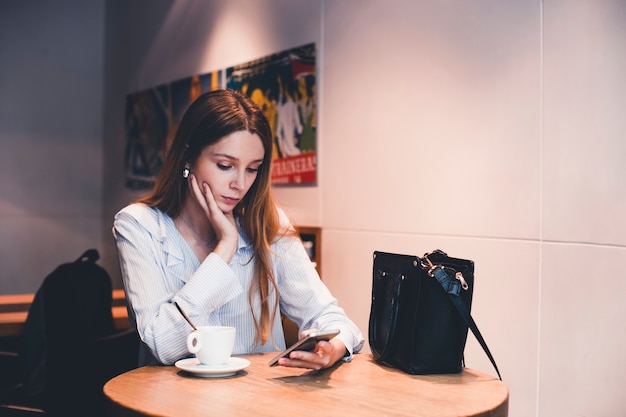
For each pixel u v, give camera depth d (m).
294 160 3.73
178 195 1.91
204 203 1.83
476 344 2.73
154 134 5.15
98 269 2.91
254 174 1.85
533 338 2.50
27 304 3.42
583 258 2.33
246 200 1.96
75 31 5.96
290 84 3.75
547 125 2.46
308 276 1.97
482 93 2.71
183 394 1.42
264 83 3.97
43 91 5.84
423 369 1.61
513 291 2.58
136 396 1.40
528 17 2.54
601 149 2.28
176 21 4.92
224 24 4.38
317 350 1.60
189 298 1.69
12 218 5.71
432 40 2.93
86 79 6.01
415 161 3.01
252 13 4.11
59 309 2.75
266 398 1.39
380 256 1.79
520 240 2.56
